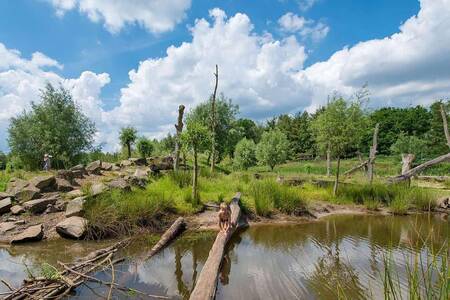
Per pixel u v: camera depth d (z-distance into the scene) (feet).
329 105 50.62
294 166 163.02
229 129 121.49
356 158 194.49
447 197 50.08
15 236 29.40
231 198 45.62
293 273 22.49
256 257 26.11
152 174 57.16
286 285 20.45
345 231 35.22
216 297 18.81
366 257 25.79
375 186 54.19
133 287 20.21
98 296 18.65
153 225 34.96
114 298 18.43
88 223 30.99
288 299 18.47
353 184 57.67
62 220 33.58
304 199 45.62
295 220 40.65
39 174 58.08
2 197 36.76
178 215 38.73
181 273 22.77
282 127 272.31
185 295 19.16
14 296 17.51
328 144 52.54
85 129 89.35
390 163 151.23
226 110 120.37
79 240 30.04
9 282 20.49
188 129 41.60
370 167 64.08
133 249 28.14
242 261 25.16
